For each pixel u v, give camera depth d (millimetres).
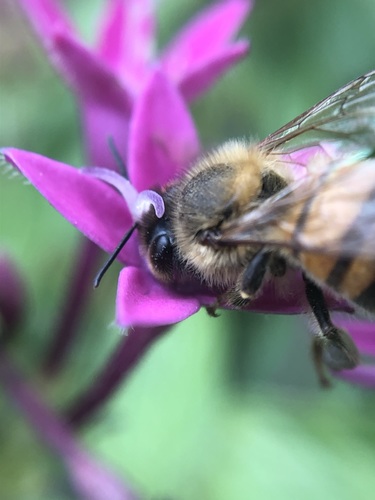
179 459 59
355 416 64
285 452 62
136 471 59
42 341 56
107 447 59
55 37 48
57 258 60
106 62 51
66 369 56
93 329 58
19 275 52
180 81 51
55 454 52
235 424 62
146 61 54
